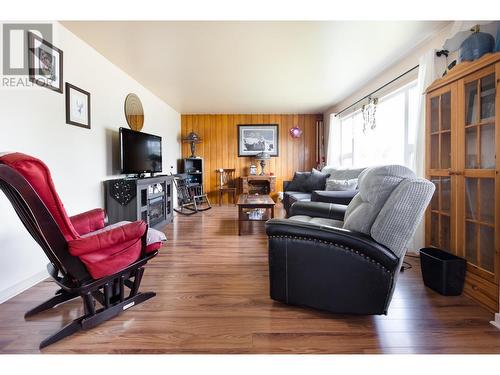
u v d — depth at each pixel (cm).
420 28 255
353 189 352
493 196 168
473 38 183
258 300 184
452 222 198
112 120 337
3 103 193
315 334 147
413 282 209
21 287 200
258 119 655
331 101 536
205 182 660
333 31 259
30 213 127
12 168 118
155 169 417
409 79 315
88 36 268
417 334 146
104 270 149
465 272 186
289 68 357
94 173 299
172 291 198
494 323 153
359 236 147
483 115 175
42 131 225
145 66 347
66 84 251
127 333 148
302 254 162
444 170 206
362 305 151
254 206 362
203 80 405
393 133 361
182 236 354
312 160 656
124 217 320
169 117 569
